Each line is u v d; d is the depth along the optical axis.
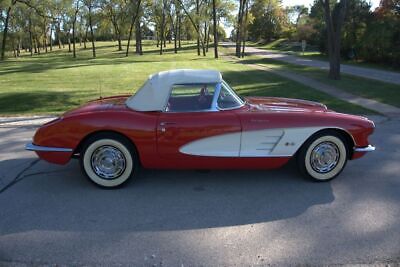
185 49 66.50
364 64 31.28
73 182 5.04
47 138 4.73
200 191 4.73
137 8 50.12
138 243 3.49
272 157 4.80
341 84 16.33
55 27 72.69
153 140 4.64
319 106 5.42
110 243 3.49
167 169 5.24
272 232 3.67
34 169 5.57
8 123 9.01
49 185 4.95
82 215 4.08
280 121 4.72
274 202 4.39
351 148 5.01
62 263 3.18
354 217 3.98
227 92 4.89
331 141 4.90
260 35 94.81
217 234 3.64
